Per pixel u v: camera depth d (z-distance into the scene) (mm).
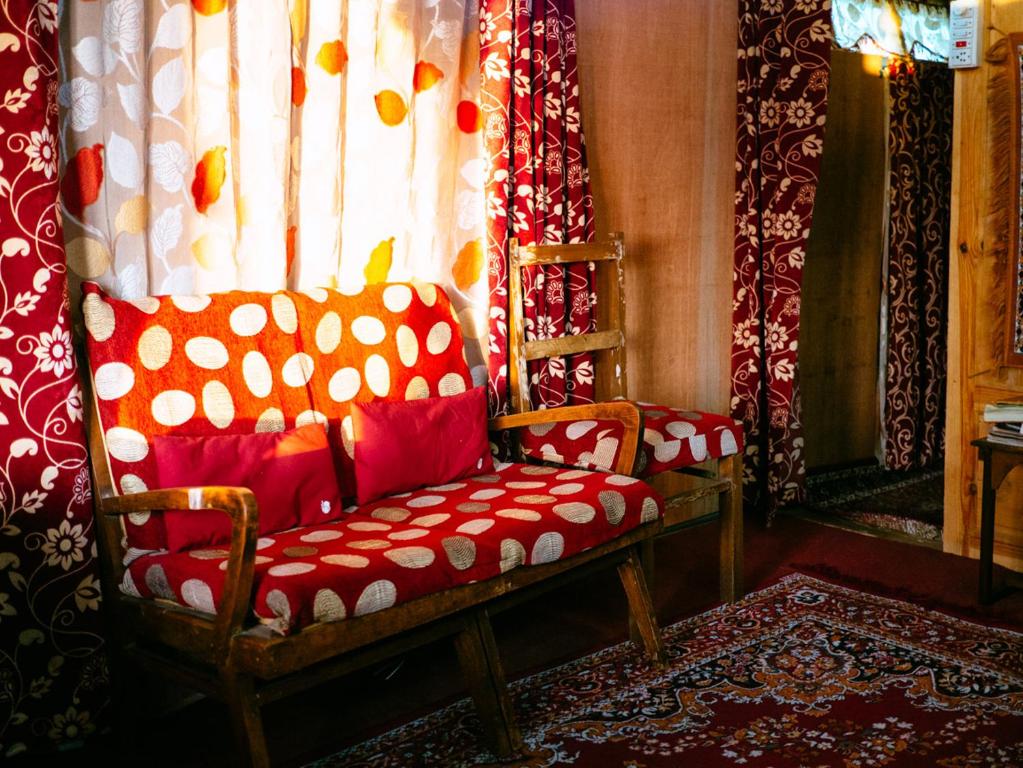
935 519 3980
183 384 2279
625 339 3514
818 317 4660
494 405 3141
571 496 2426
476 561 2094
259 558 1992
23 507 2109
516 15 3107
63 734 2199
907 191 4668
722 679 2506
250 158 2584
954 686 2426
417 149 2998
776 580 3271
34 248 2080
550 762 2113
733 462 3039
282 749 2217
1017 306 3230
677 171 3768
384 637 1957
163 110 2400
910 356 4789
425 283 2896
